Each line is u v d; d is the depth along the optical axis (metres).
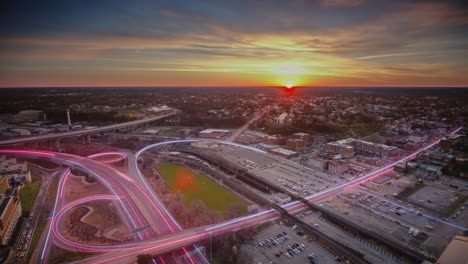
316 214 169.50
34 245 137.12
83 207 178.88
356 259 125.94
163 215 167.50
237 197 199.38
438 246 134.38
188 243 134.75
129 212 171.75
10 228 143.88
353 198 189.00
